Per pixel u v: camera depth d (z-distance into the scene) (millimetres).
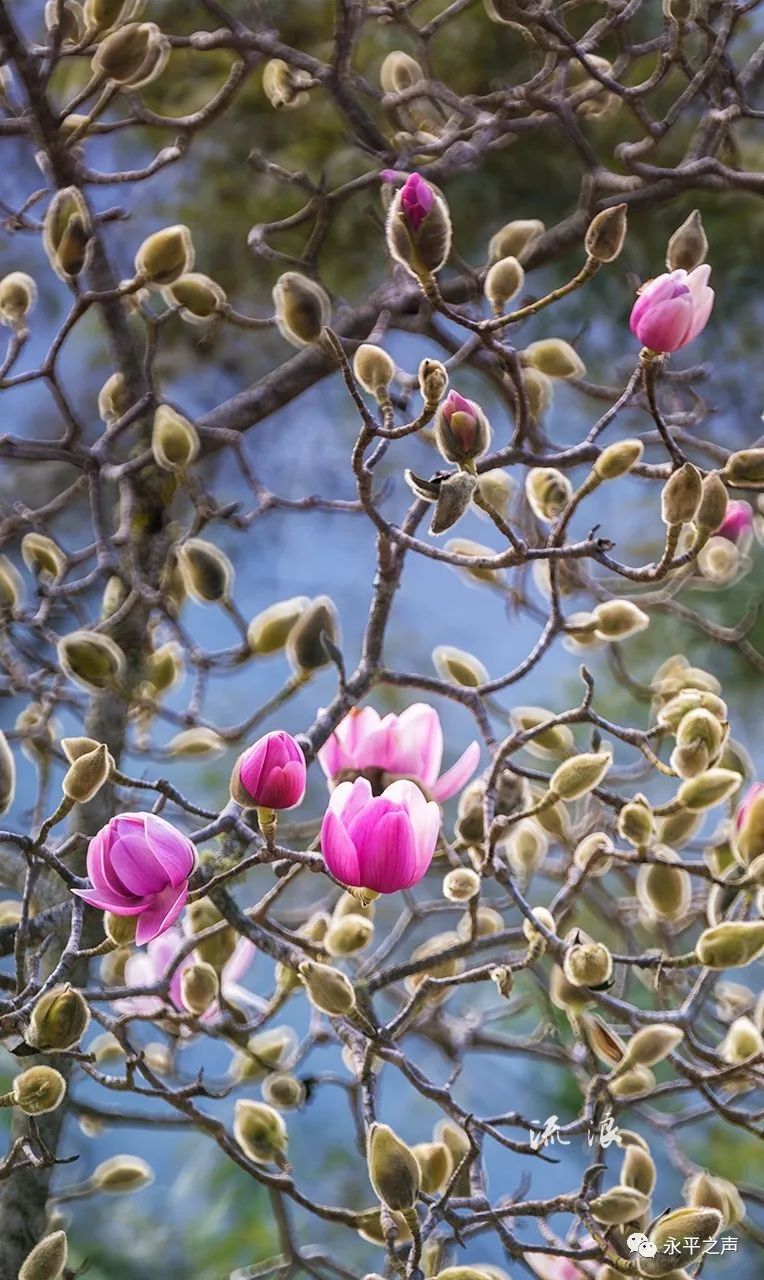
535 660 2797
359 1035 2721
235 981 2949
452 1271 2592
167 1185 3422
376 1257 3354
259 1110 2799
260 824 2598
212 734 2904
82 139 2883
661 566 2701
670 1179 3342
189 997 2746
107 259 2932
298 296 2828
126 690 2887
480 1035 3008
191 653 2908
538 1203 2656
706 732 2736
